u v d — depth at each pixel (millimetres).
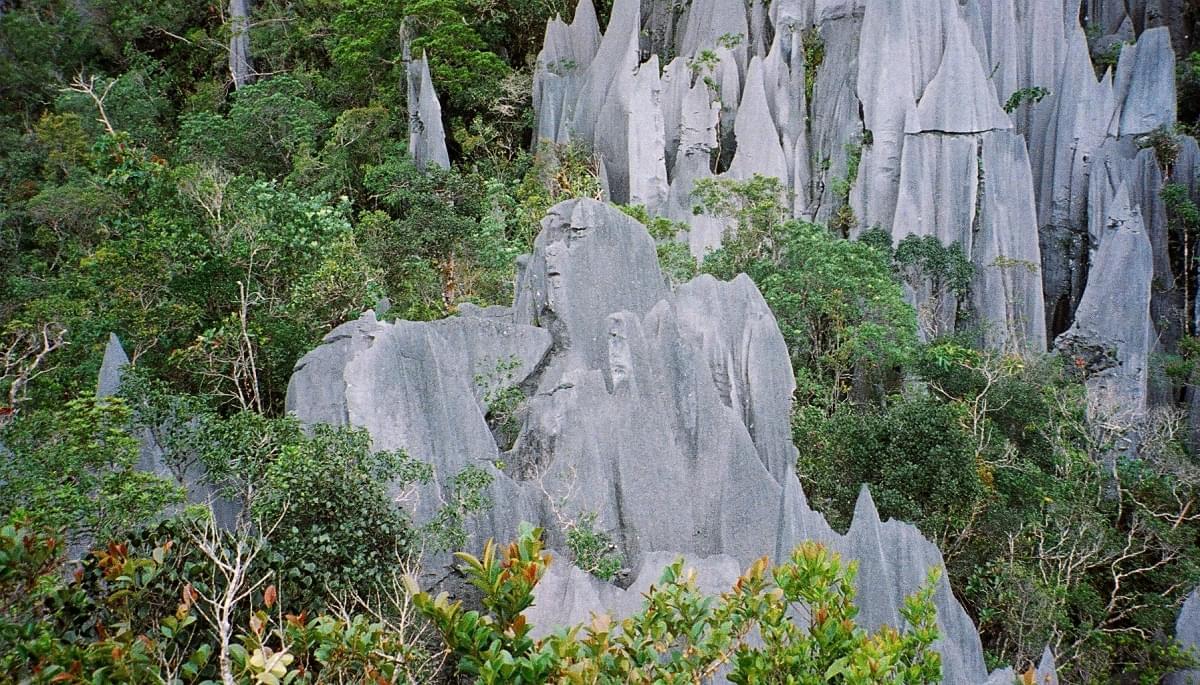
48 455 19500
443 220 35875
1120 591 28406
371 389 21766
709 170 44250
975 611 25359
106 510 18031
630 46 44406
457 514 20578
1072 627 25812
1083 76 44156
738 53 47312
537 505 22094
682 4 52625
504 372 24891
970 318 40625
